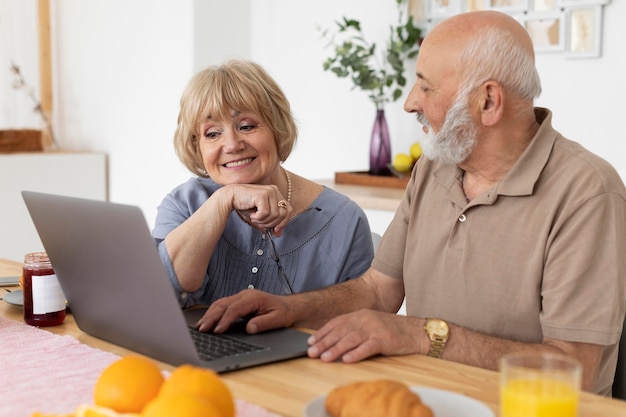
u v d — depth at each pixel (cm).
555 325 148
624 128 300
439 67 162
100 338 145
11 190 419
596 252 149
